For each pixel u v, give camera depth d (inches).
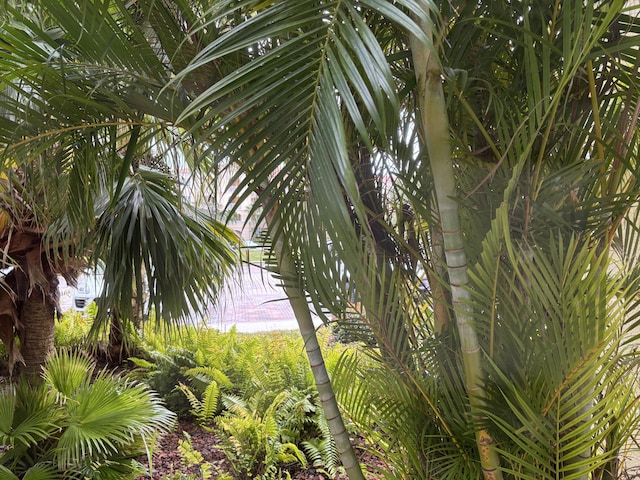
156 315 91.7
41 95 41.1
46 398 114.4
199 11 39.9
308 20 24.8
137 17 44.1
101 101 43.8
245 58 37.7
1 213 100.1
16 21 40.5
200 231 93.1
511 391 33.4
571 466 32.1
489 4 34.0
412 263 44.6
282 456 124.7
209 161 59.2
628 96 33.9
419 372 41.4
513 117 35.4
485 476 36.1
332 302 35.7
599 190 37.2
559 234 28.7
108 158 51.6
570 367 30.2
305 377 149.9
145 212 86.5
